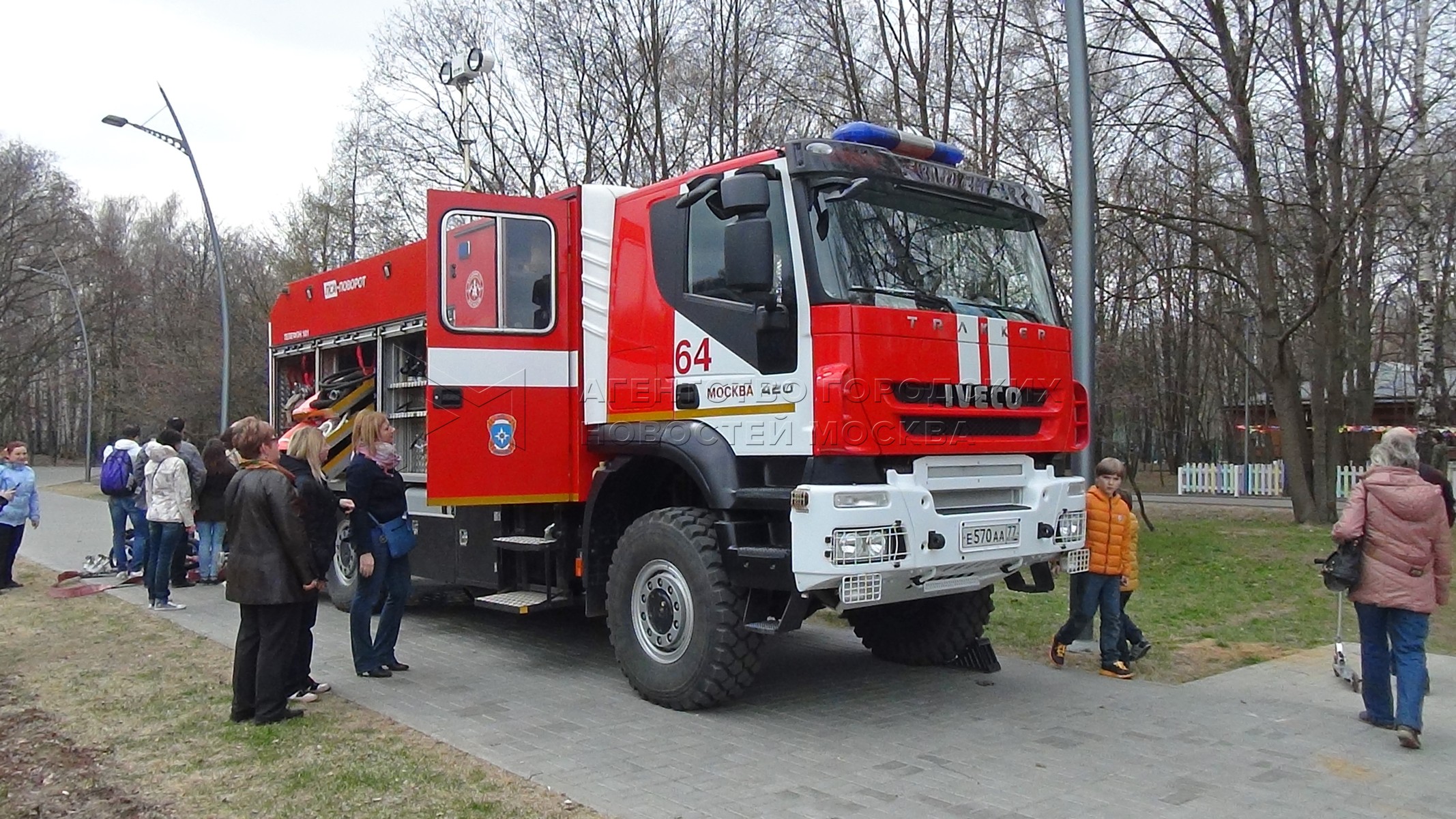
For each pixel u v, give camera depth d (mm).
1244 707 6500
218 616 9664
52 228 50750
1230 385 40594
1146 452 45875
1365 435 28500
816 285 5656
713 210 6172
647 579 6566
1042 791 4910
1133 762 5363
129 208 60250
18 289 51031
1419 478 5781
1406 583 5668
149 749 5539
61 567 13453
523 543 7387
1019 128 16781
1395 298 29281
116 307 52625
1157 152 16031
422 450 8758
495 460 7070
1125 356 23516
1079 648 8086
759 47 20688
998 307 6504
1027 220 6996
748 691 6922
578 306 7367
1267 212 17016
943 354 5930
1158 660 7895
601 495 7078
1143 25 15266
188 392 29594
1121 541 7305
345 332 10125
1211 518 19078
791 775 5125
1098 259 19031
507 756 5410
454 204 7051
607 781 5000
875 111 18609
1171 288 20969
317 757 5363
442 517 8414
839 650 8359
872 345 5605
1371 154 15547
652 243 6781
